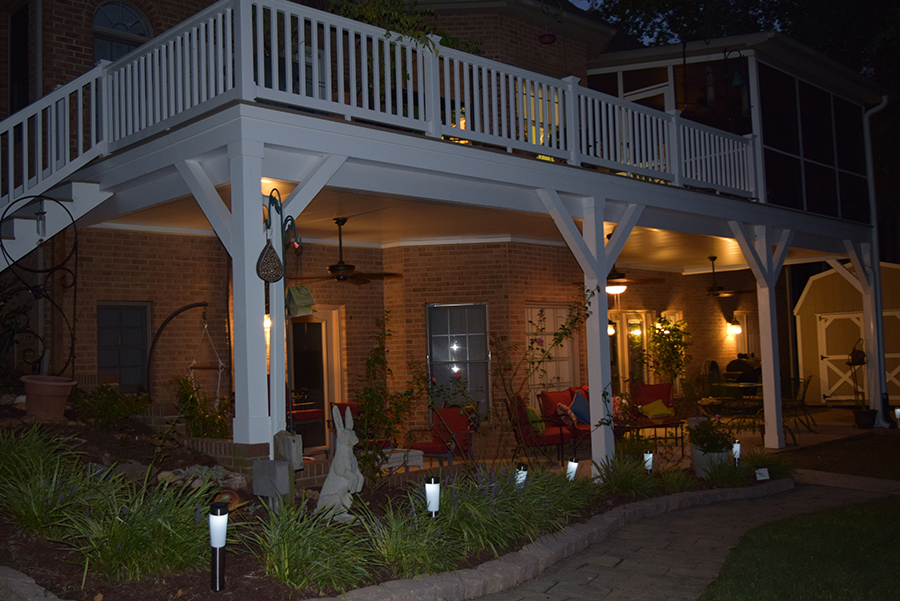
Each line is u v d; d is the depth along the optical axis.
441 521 5.28
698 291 16.72
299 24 6.41
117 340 9.09
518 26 12.48
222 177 6.47
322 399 10.88
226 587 4.12
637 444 9.06
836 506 7.78
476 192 7.86
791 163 12.96
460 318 11.50
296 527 4.53
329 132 6.42
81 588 3.98
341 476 5.41
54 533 4.62
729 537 6.49
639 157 9.59
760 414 12.35
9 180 7.35
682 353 15.01
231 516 5.24
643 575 5.38
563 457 10.49
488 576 4.89
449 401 10.70
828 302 17.59
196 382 9.48
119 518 4.29
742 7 25.94
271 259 5.73
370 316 11.35
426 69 7.36
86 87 9.26
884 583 5.05
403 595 4.35
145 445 6.83
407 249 11.40
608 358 8.50
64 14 9.17
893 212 23.22
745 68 12.79
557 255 12.08
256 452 5.79
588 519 6.70
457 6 11.88
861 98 15.19
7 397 7.61
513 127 8.10
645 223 9.71
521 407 9.57
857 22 22.45
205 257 9.69
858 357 14.55
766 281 11.48
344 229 10.16
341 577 4.33
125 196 7.64
